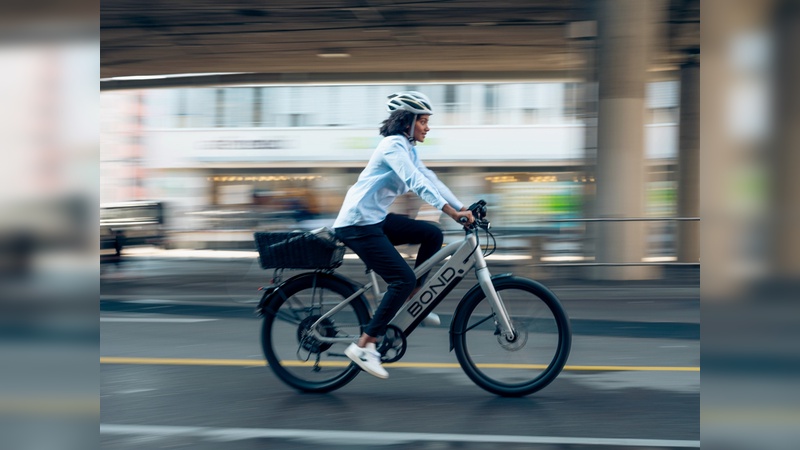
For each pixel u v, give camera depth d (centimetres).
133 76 2219
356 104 2198
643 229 1041
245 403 473
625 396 485
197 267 1462
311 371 495
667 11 1265
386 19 1437
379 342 476
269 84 2225
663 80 1562
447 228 1294
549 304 477
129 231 1769
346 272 529
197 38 1628
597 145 1255
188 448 391
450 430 417
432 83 2139
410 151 469
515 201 2083
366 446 392
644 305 863
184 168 2281
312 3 1334
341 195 2214
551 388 505
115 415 449
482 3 1320
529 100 2108
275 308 494
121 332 718
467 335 483
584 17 1266
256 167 2247
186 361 592
